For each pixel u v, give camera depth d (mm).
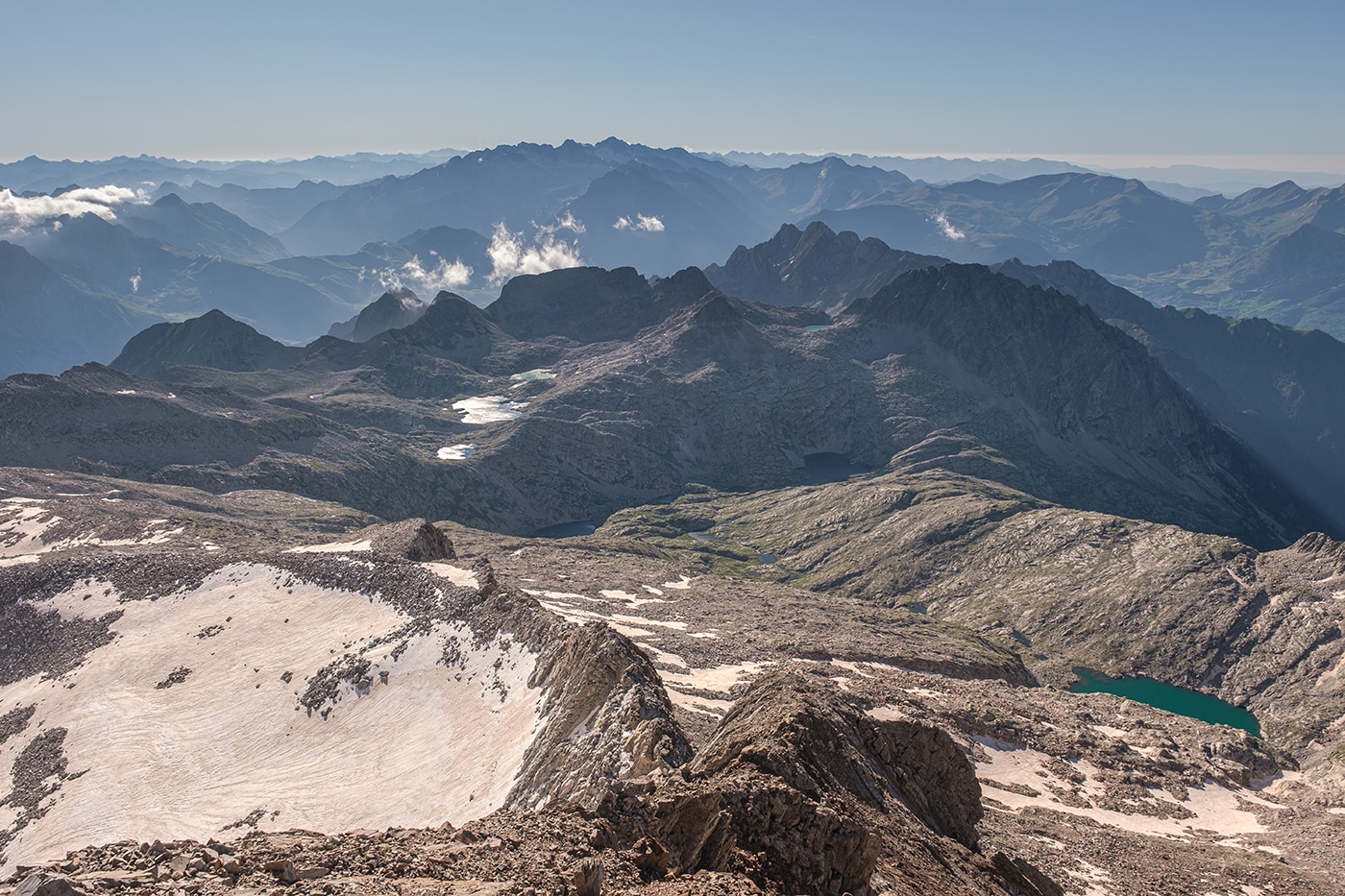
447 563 100125
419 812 58844
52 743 84125
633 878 24688
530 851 25469
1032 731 96938
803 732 38469
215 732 79438
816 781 35031
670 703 54375
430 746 66938
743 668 102062
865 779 40031
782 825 28672
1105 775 89625
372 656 82125
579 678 58219
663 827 28547
